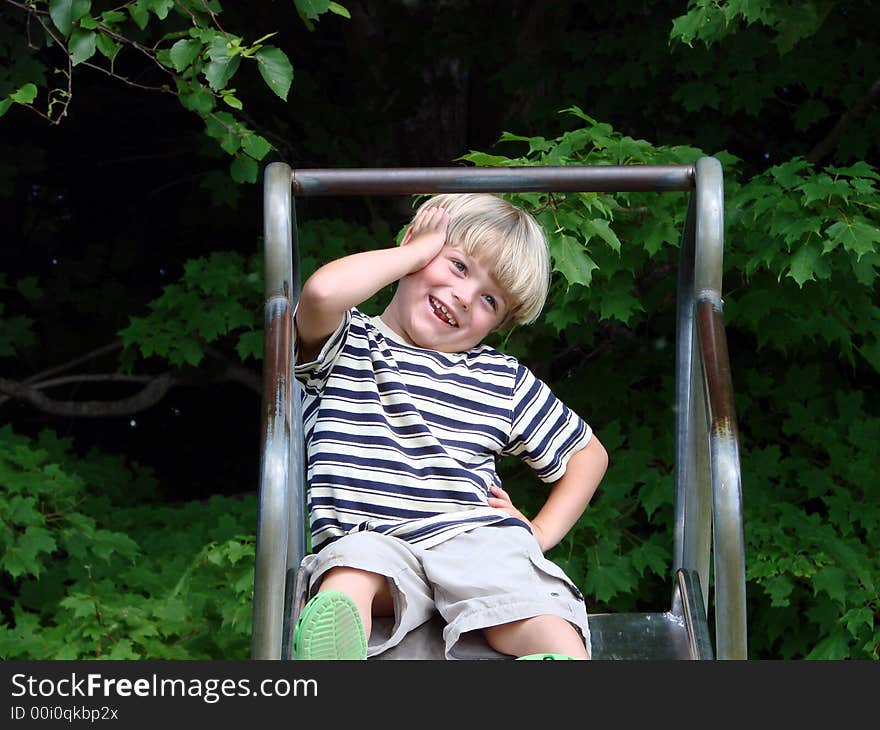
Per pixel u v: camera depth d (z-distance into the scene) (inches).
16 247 574.2
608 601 387.5
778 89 492.7
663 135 470.9
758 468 402.6
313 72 556.7
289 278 161.6
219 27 289.9
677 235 323.9
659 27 456.8
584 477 198.8
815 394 417.4
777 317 375.6
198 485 603.2
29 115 541.3
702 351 160.4
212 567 402.0
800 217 326.0
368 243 437.1
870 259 326.0
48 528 403.5
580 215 300.0
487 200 199.8
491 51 501.7
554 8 496.1
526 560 171.9
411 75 512.1
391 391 183.5
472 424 186.5
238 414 609.0
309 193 173.5
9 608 443.2
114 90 554.3
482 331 194.4
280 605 142.6
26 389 497.0
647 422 417.7
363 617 161.0
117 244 566.9
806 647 402.3
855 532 406.6
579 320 347.3
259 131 488.1
